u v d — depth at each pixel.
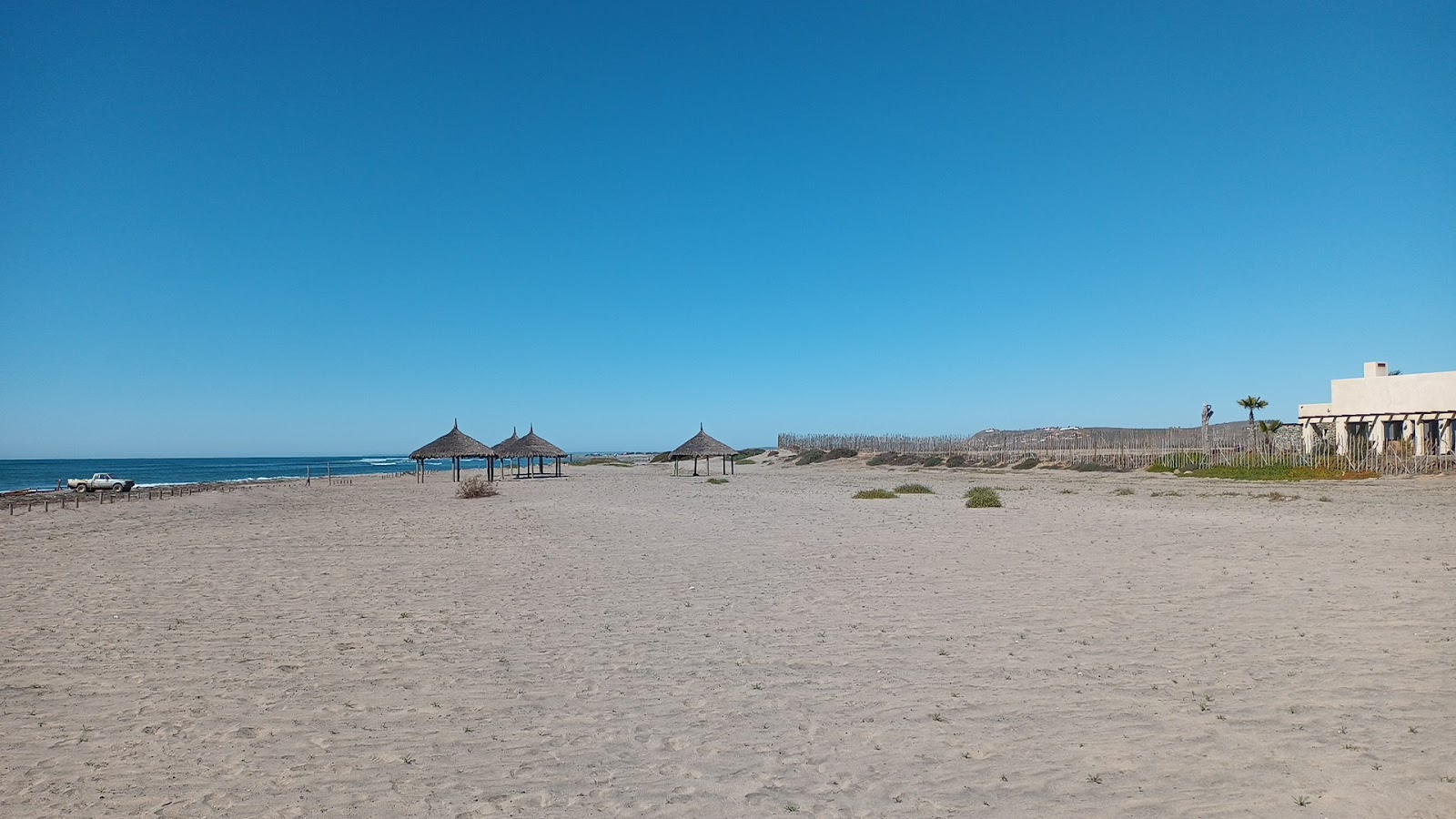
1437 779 4.96
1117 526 18.55
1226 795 4.85
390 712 6.74
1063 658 7.85
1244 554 13.87
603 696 7.05
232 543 18.69
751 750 5.78
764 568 13.67
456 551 16.69
